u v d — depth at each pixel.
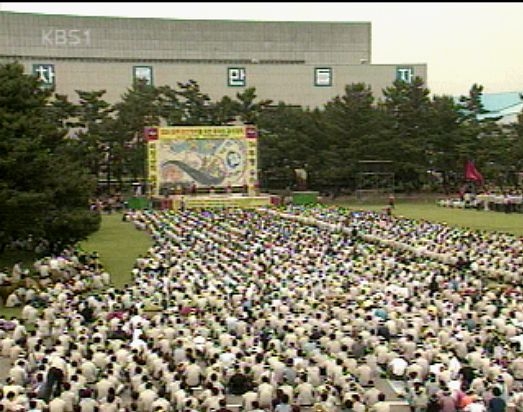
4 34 117.75
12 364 24.36
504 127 98.12
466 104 101.19
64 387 20.12
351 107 93.62
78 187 46.81
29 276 38.50
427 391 20.17
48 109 88.44
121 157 95.06
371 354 23.95
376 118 92.75
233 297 30.94
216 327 26.11
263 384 19.94
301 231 53.25
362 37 136.62
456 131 92.94
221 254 43.19
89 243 55.91
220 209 78.19
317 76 128.38
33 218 42.94
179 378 20.72
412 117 94.25
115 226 68.06
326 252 43.12
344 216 64.25
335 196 95.94
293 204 83.38
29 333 27.14
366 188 95.00
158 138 85.06
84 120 95.88
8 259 47.53
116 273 43.00
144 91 102.19
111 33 123.62
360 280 34.16
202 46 128.75
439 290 32.50
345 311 27.70
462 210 78.56
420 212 76.25
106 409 18.88
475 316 27.56
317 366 21.95
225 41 129.88
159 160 85.25
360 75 129.12
